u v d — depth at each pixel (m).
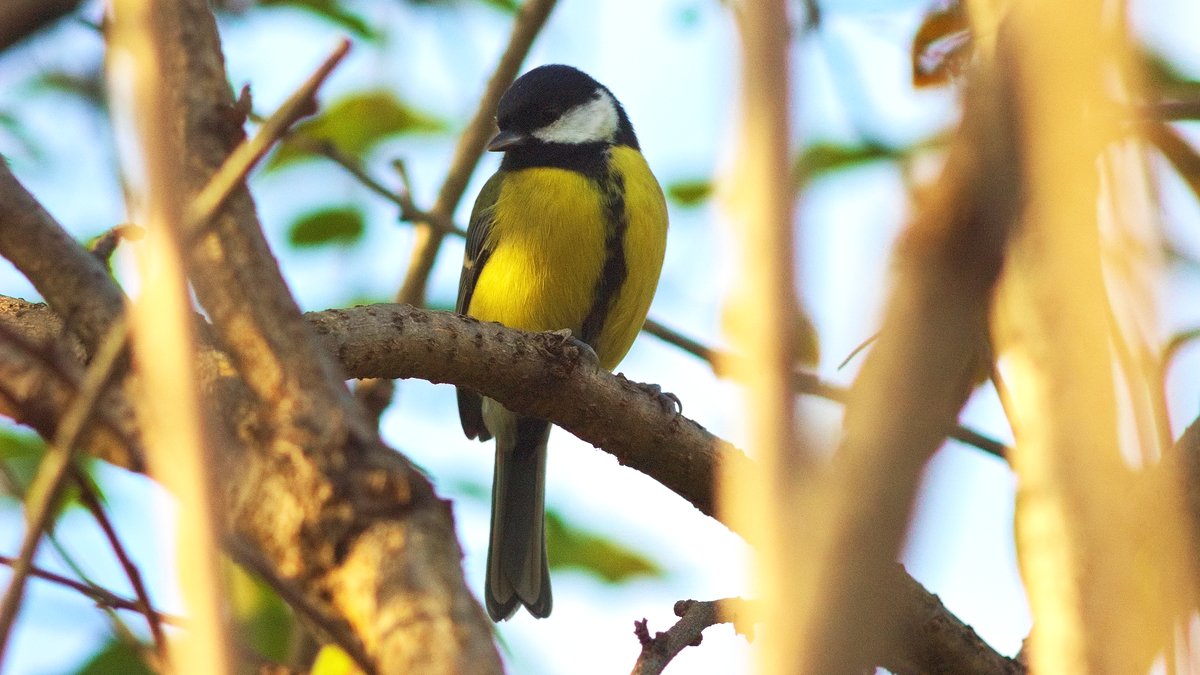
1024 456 1.15
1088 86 0.80
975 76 0.80
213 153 1.31
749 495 0.75
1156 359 1.15
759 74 0.80
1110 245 1.17
